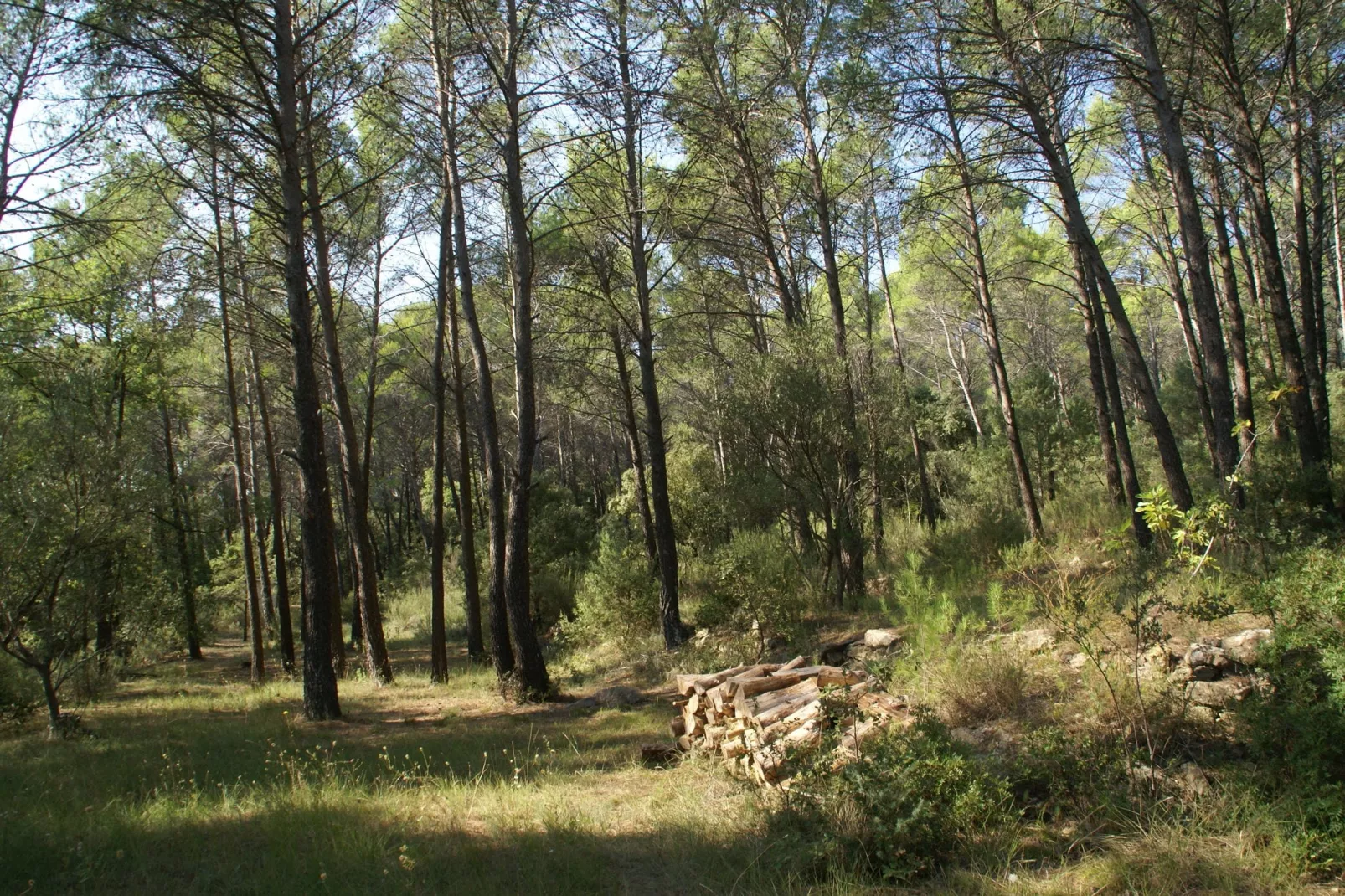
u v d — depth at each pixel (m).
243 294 17.12
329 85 13.18
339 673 18.59
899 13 11.40
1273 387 12.99
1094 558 10.70
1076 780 4.86
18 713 12.23
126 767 7.85
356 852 4.86
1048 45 11.66
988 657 6.59
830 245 15.16
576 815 5.79
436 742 9.18
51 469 11.85
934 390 37.59
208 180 15.20
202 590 25.72
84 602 11.98
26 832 5.19
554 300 17.17
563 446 42.50
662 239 15.48
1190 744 5.05
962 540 14.55
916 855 4.51
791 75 14.68
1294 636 4.67
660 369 23.98
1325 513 9.07
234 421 19.58
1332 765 4.18
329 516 11.91
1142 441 23.20
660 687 12.21
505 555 13.30
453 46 12.67
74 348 16.88
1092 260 10.79
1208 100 12.66
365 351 20.77
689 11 14.47
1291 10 11.15
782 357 14.02
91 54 9.97
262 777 7.35
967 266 16.48
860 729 6.03
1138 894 3.80
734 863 4.75
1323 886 3.74
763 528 14.62
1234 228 16.23
